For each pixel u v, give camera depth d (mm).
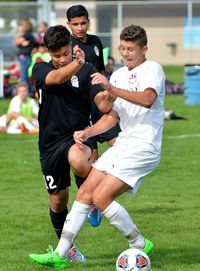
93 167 12883
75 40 17438
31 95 43375
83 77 13234
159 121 12953
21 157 25516
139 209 17875
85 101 13359
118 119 13188
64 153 13195
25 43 44594
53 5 85625
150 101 12445
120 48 13016
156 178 21766
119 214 12609
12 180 21562
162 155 25766
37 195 19594
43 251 14406
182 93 52562
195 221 16656
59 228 14000
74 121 13281
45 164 13438
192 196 19344
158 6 84875
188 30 84375
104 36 78312
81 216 12773
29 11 77938
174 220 16766
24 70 44312
